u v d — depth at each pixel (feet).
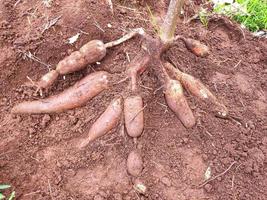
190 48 2.56
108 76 2.39
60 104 2.40
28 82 2.53
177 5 2.23
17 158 2.35
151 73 2.43
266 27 3.26
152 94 2.42
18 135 2.41
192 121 2.39
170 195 2.25
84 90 2.37
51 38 2.55
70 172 2.30
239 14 3.26
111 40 2.55
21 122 2.44
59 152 2.35
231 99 2.62
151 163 2.31
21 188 2.27
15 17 2.67
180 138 2.38
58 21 2.58
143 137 2.34
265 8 3.34
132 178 2.28
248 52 2.98
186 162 2.34
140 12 2.77
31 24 2.62
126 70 2.40
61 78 2.50
